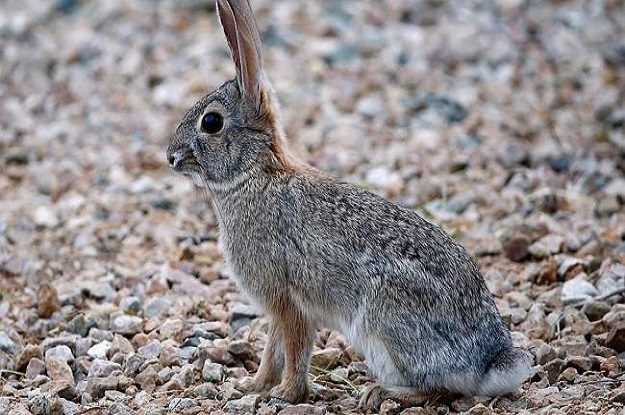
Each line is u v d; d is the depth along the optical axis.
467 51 19.48
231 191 10.52
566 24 20.38
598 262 13.14
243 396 10.49
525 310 12.26
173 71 19.36
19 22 21.30
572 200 15.09
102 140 17.75
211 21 21.08
